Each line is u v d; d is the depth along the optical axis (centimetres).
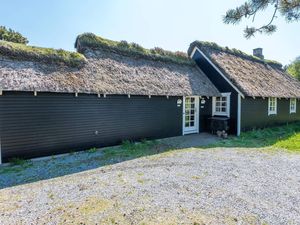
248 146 862
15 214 341
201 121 1189
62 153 721
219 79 1194
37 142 671
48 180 495
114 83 819
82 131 764
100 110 806
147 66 1040
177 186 453
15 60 686
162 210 353
